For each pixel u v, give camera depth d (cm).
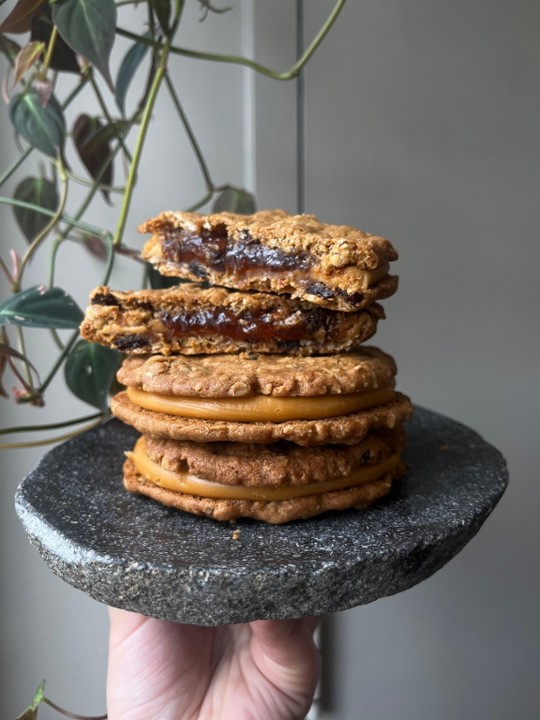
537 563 40
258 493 21
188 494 22
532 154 36
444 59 35
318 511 21
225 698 27
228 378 21
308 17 35
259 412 21
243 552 19
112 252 28
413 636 41
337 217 37
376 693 41
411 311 38
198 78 35
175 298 23
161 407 22
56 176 35
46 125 28
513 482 40
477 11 35
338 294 22
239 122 36
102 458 26
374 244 21
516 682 41
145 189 36
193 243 24
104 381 28
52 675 38
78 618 37
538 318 38
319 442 21
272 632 24
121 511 21
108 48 23
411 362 38
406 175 36
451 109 36
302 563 18
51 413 37
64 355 29
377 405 23
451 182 36
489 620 41
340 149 36
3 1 25
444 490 23
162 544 19
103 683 38
